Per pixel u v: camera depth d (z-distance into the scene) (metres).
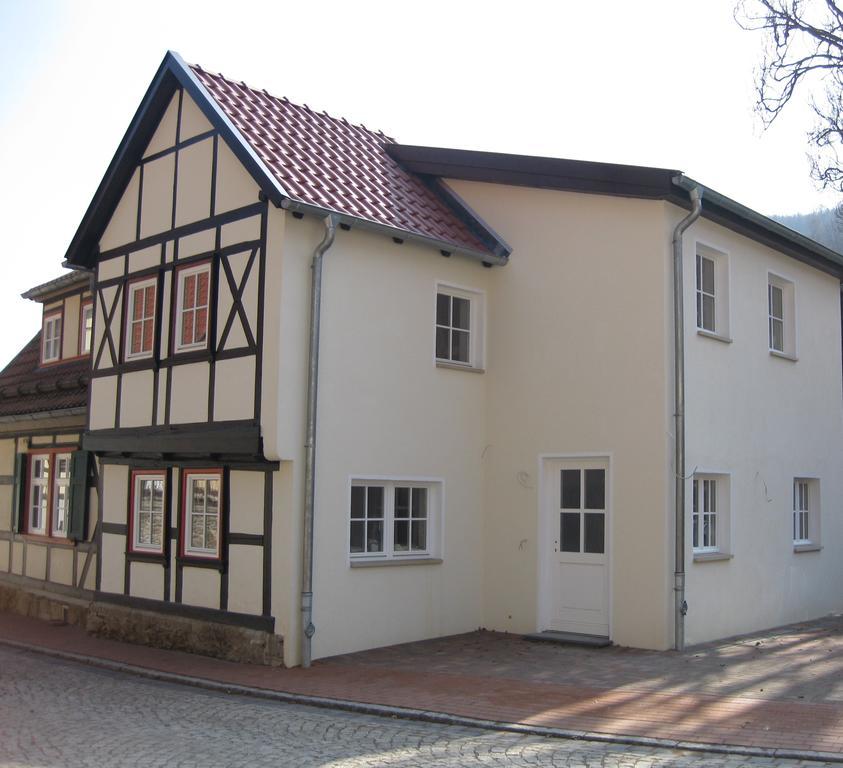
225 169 10.73
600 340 10.95
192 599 10.78
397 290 10.92
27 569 15.02
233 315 10.31
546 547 11.29
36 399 15.06
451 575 11.38
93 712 7.84
